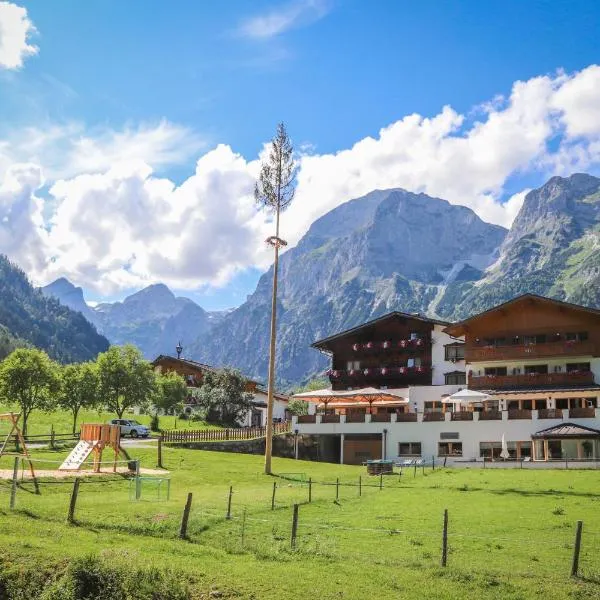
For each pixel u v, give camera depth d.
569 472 47.97
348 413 75.81
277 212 57.38
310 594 17.59
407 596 17.59
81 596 17.52
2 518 23.75
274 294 55.66
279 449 71.81
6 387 62.31
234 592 17.67
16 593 17.72
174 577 18.14
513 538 24.81
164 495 34.19
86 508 27.77
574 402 70.00
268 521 27.12
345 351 90.56
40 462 43.50
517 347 72.81
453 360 83.12
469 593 17.92
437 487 40.16
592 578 19.30
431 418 66.81
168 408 98.88
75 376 74.44
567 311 72.50
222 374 102.12
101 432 41.59
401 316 86.81
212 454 59.78
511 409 65.31
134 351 78.88
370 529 26.08
